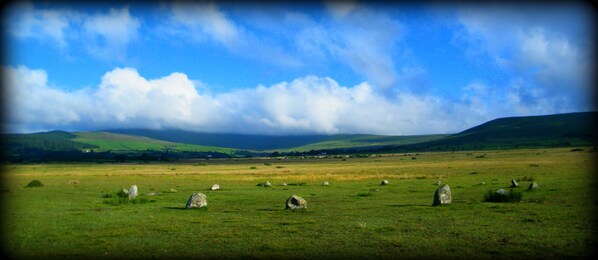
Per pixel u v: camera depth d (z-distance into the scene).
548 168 74.75
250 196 39.53
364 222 22.34
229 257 15.52
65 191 46.25
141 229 21.11
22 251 16.64
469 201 31.17
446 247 16.38
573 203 27.67
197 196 30.06
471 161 134.25
